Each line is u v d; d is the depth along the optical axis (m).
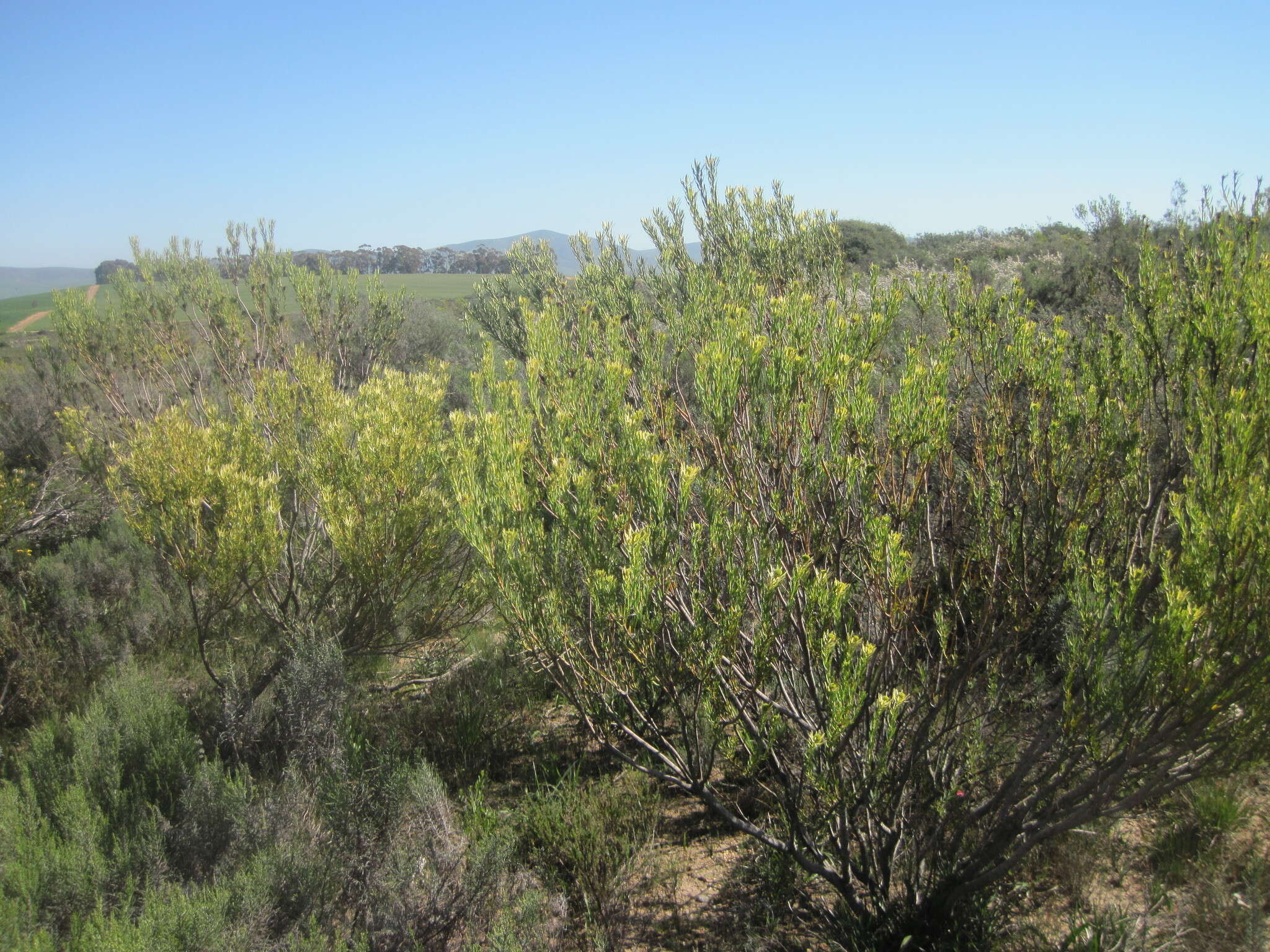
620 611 2.60
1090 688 2.39
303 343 8.38
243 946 2.61
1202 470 2.19
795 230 5.17
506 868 3.12
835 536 2.74
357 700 4.60
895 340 3.82
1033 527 2.81
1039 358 2.79
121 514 6.58
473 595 4.63
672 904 3.22
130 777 3.62
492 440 2.92
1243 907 2.71
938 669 2.83
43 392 8.77
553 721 4.75
